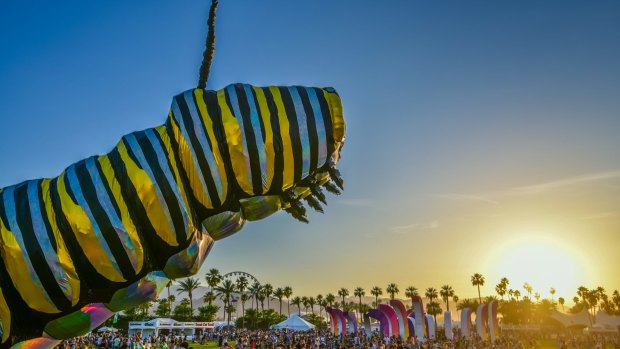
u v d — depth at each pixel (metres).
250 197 5.40
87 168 5.07
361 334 47.72
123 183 4.95
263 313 106.12
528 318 101.00
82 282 4.82
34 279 4.72
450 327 40.62
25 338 4.96
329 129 5.54
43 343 5.10
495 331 40.62
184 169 5.11
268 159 5.21
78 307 4.93
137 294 5.05
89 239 4.76
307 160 5.38
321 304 136.00
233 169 5.15
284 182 5.32
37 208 4.89
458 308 121.06
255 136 5.19
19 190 5.09
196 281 90.31
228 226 5.47
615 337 62.78
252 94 5.39
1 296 4.75
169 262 5.07
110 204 4.86
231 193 5.24
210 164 5.10
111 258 4.79
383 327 42.31
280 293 127.56
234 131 5.16
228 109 5.24
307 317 108.81
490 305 41.22
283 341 37.75
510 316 102.44
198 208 5.21
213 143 5.13
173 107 5.36
